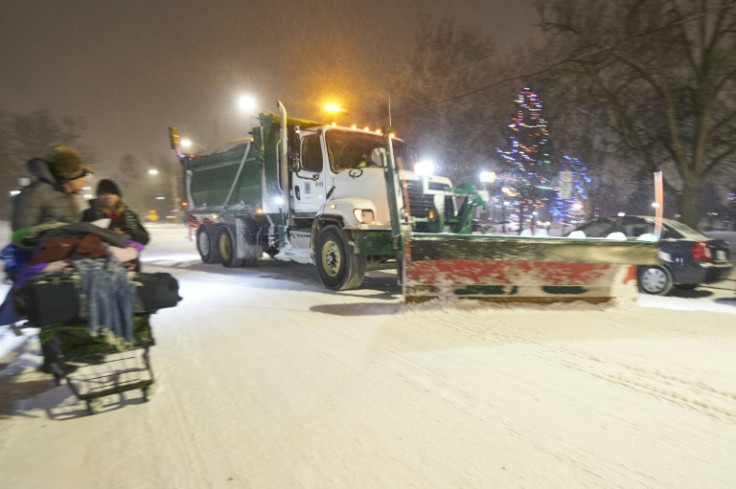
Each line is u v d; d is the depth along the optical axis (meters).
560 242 6.26
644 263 6.46
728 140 14.77
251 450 2.97
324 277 8.45
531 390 3.84
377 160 6.88
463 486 2.58
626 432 3.17
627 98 16.22
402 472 2.71
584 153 16.86
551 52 17.38
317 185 8.84
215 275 10.57
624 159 16.83
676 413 3.44
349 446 3.00
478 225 8.97
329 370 4.31
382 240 7.68
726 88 14.28
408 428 3.23
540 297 6.48
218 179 12.01
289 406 3.59
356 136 9.09
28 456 2.93
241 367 4.43
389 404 3.60
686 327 5.64
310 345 5.05
